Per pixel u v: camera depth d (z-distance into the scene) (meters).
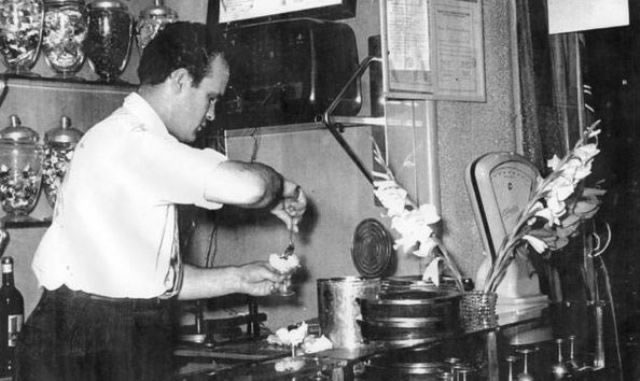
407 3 2.91
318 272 3.36
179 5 3.42
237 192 2.10
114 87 2.91
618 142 3.53
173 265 2.23
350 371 2.07
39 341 2.14
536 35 3.34
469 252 3.02
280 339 2.35
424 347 2.21
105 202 2.12
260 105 3.02
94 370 2.11
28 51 2.69
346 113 3.06
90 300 2.13
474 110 3.11
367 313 2.26
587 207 2.72
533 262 2.91
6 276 2.60
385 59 2.84
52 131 2.77
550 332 2.72
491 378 2.35
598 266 3.19
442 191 2.95
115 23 2.91
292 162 3.42
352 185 3.26
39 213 2.82
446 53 3.01
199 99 2.28
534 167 2.84
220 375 2.19
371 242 3.14
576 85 3.49
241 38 3.05
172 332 2.31
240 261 3.49
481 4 3.14
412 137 2.96
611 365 2.94
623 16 3.29
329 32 3.01
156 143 2.12
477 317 2.39
